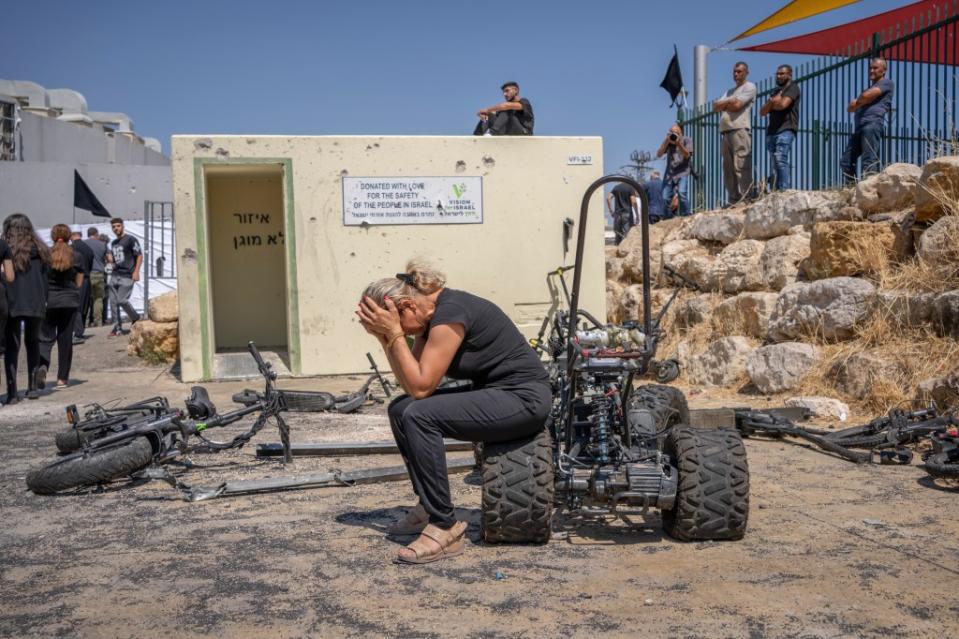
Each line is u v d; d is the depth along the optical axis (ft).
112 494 16.78
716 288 32.65
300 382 32.86
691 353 31.30
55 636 10.03
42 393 30.66
